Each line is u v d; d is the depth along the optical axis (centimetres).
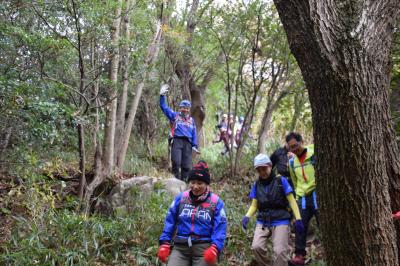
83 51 609
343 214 265
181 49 940
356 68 255
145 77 682
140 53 652
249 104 1020
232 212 638
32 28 552
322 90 261
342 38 257
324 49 255
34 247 461
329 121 261
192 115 1065
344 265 271
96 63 639
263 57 946
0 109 448
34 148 535
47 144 547
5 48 499
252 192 470
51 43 495
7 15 524
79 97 633
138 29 698
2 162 509
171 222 380
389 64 304
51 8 540
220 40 930
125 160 948
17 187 539
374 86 261
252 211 465
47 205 566
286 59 910
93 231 516
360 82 255
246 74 997
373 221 263
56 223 516
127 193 641
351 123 256
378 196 264
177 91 1052
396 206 331
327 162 267
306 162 501
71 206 613
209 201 374
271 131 1277
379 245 264
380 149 265
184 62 1006
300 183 504
